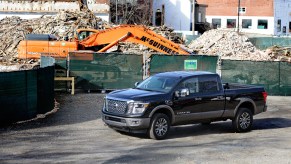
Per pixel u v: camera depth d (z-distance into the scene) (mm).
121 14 66312
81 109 20812
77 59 27047
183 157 12289
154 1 75750
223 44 51312
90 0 59969
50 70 20156
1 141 14094
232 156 12516
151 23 73000
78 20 47312
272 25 85688
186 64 28141
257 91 17094
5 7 57250
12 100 17016
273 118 20109
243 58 46094
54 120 17922
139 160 11906
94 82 27234
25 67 31531
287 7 87875
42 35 33250
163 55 27828
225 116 16266
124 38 31422
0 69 31875
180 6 76375
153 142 14359
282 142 14680
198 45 53500
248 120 16766
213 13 88250
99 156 12336
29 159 11930
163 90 15258
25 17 57188
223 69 28531
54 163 11539
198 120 15680
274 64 28547
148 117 14445
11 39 43000
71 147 13445
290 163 11812
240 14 87125
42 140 14352
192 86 15523
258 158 12328
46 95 19578
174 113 14992
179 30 76500
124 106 14555
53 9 56750
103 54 27203
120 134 15531
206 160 12000
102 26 48125
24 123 17172
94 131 15961
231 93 16359
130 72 27484
